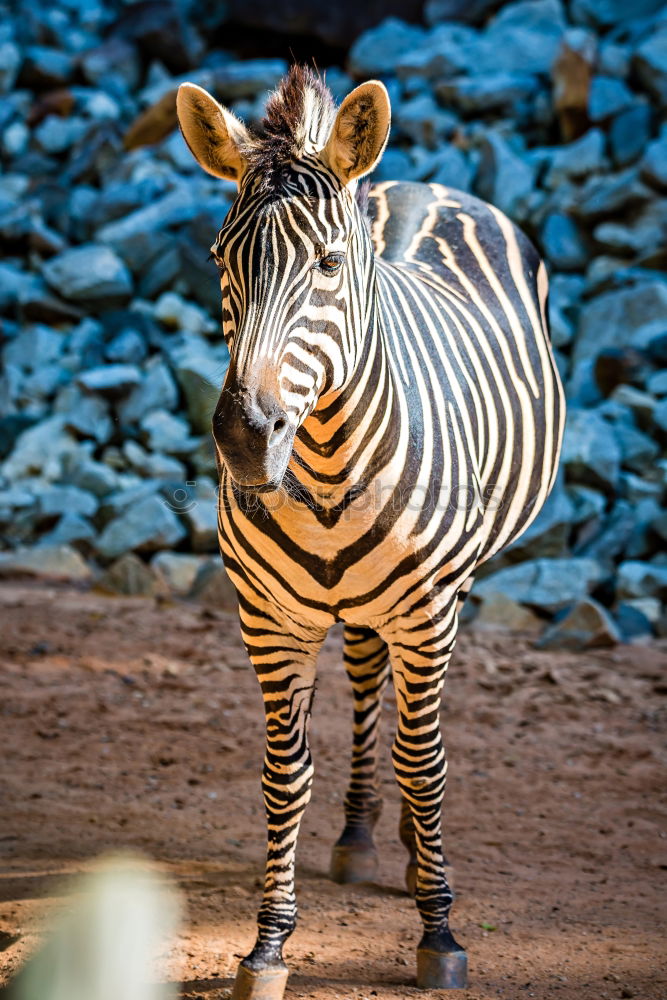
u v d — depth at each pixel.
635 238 22.69
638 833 9.50
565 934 7.45
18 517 20.73
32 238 26.23
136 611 17.20
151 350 23.72
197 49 31.44
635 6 27.78
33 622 16.25
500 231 9.09
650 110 24.50
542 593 16.92
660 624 16.28
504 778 10.82
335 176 5.69
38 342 24.00
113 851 8.84
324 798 10.37
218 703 13.09
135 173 27.55
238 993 6.37
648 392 20.11
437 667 6.54
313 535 6.13
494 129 25.97
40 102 30.38
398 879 8.55
